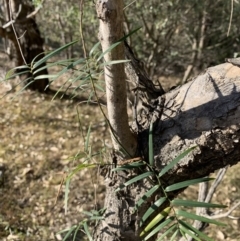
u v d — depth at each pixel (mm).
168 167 784
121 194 1021
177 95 917
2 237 2543
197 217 736
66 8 3613
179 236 2080
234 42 3969
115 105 866
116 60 769
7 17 3162
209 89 853
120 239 1078
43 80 4078
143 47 3850
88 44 3816
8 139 3457
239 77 826
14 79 4137
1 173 3033
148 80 1025
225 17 3498
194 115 861
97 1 738
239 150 847
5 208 2756
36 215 2721
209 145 848
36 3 1086
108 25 740
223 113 819
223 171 1431
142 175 818
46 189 2936
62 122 3713
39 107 3902
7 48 4035
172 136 898
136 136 956
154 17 3404
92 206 2781
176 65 4754
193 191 2912
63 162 3184
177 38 4176
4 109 3846
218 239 2557
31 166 3143
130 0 3037
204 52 4043
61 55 4609
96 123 3721
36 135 3525
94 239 1172
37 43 3730
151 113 957
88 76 773
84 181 2979
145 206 996
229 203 2840
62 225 2643
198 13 3551
